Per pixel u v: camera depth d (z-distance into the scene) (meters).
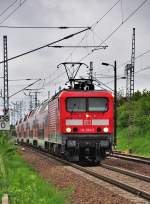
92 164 32.09
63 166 29.95
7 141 32.66
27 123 66.00
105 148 31.58
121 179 22.48
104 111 31.36
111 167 27.73
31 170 25.48
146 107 63.06
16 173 21.70
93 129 31.20
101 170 27.47
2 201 13.42
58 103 31.69
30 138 61.00
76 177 23.33
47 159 36.56
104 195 17.12
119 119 67.88
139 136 56.22
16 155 31.95
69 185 20.06
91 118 31.23
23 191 15.91
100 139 31.28
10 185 17.47
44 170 27.50
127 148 53.75
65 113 31.14
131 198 16.59
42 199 14.71
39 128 48.16
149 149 48.50
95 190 18.52
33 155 41.66
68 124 31.06
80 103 31.28
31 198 14.79
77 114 31.17
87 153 31.67
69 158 31.75
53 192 16.28
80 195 17.12
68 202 15.06
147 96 69.94
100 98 31.47
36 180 19.28
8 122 33.28
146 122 58.06
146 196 16.55
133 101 70.69
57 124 32.56
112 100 31.50
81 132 31.09
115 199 16.11
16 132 90.88
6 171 20.83
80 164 32.00
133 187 18.11
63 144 31.09
